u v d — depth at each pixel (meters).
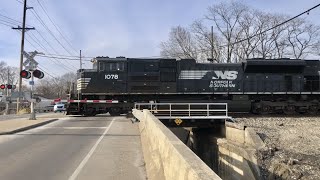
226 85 32.31
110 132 19.41
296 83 32.50
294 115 31.42
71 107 31.97
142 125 18.06
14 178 9.15
